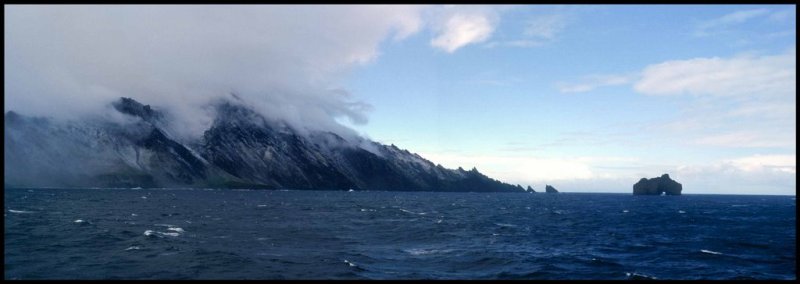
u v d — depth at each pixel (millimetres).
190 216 83562
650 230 69875
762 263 39344
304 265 35281
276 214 93562
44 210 91188
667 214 118062
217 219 77250
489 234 60625
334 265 35531
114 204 124312
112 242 44562
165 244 44094
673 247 48969
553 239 56031
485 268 35969
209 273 31750
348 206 140250
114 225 62031
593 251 45594
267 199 196000
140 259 36062
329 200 199250
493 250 45031
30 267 32438
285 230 60688
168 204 130750
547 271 34875
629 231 68000
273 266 34500
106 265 33656
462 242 51469
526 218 97188
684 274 34500
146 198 176625
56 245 41906
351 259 38531
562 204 191500
